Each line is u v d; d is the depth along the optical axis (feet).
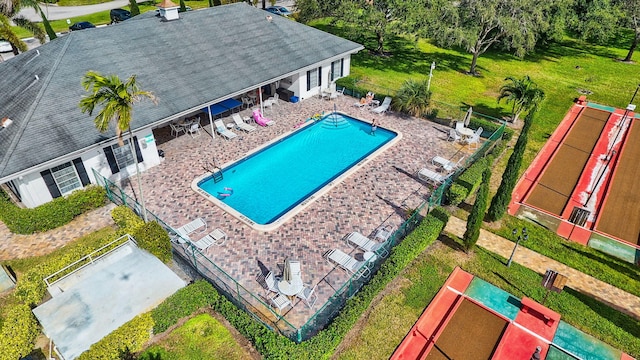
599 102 118.32
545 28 122.42
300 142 90.38
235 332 49.14
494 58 151.23
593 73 140.56
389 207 68.49
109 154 71.77
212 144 87.04
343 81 114.93
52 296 51.13
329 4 137.28
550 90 125.49
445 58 147.74
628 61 152.46
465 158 82.12
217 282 54.39
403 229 62.49
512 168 62.64
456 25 118.73
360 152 86.69
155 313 46.75
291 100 107.04
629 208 73.10
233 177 77.82
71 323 45.29
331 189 72.69
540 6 118.93
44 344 47.96
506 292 55.36
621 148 93.09
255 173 79.20
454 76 131.03
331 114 101.24
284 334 47.52
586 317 52.01
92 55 80.23
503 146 87.15
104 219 67.77
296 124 95.76
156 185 73.67
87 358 41.68
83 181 70.13
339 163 82.94
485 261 60.18
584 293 55.52
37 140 63.57
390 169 78.74
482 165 77.00
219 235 60.90
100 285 50.08
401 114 100.78
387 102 102.27
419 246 57.93
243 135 90.68
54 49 80.94
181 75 84.43
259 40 103.09
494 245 63.52
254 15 111.04
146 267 52.80
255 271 55.72
